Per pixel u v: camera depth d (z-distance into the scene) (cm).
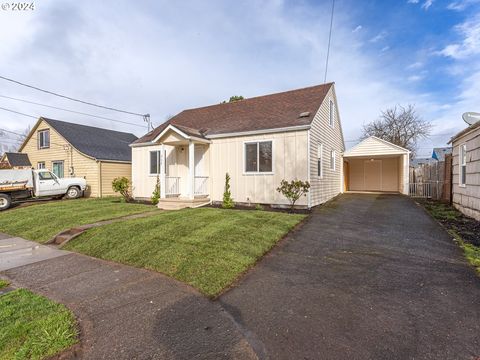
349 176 2175
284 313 320
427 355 239
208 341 268
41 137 2178
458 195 958
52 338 271
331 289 380
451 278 402
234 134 1139
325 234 666
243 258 499
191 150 1122
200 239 600
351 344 258
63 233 729
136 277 448
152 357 245
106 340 271
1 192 1338
